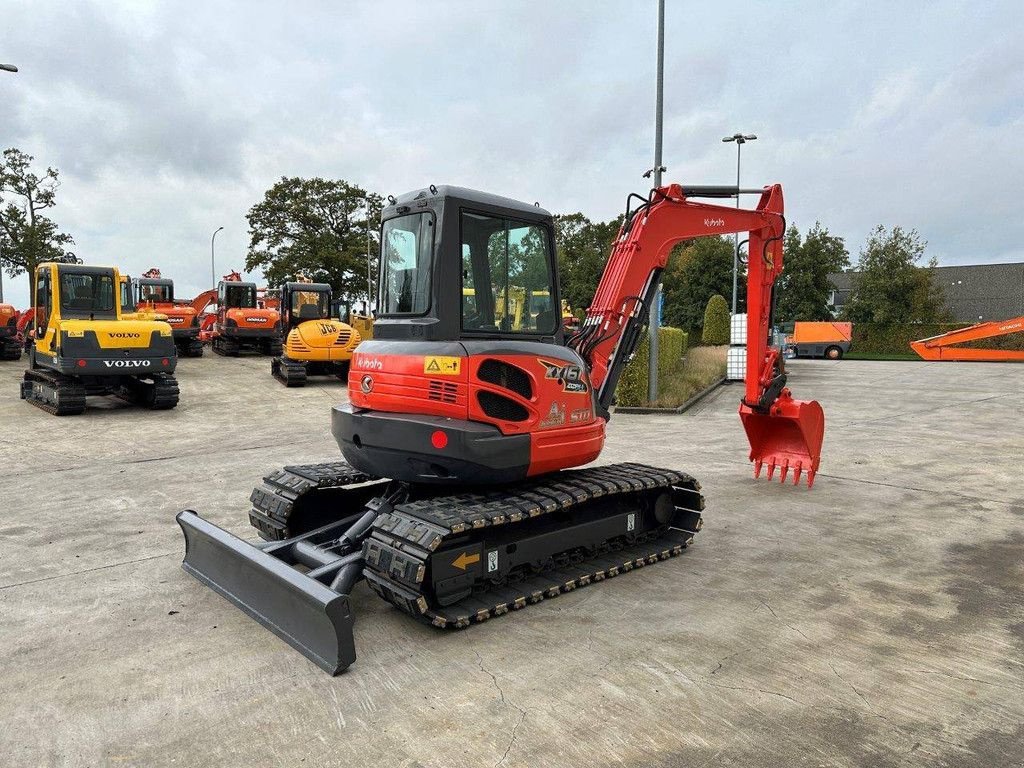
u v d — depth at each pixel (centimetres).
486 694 357
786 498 742
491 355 459
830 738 314
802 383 2073
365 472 510
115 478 844
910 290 4488
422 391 451
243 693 360
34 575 525
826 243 4316
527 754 305
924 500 731
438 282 455
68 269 1387
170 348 1398
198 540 514
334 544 498
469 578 447
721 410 1516
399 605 432
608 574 516
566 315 933
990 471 864
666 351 1956
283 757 306
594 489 500
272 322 2561
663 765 296
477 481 465
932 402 1578
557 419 496
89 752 311
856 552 573
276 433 1195
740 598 480
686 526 596
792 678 369
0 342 2306
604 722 330
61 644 415
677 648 405
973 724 325
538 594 468
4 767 300
